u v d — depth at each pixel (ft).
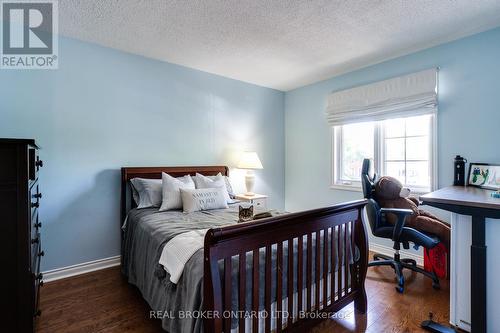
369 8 6.46
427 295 6.88
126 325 5.67
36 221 6.01
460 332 5.45
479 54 7.60
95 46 8.50
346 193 11.28
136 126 9.37
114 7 6.44
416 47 8.65
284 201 14.11
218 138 11.59
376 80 10.09
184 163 10.56
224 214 7.61
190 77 10.67
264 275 4.37
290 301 4.60
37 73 7.61
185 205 8.00
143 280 6.28
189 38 8.10
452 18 6.88
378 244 10.02
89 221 8.48
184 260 4.51
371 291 7.11
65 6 6.40
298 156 13.43
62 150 8.00
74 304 6.50
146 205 8.38
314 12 6.64
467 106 7.82
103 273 8.35
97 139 8.60
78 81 8.23
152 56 9.52
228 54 9.30
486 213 4.62
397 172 9.70
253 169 12.46
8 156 4.45
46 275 7.73
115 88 8.91
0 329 4.42
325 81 12.09
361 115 10.41
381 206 8.34
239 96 12.26
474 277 5.05
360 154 10.94
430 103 8.41
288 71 11.05
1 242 4.40
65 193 8.05
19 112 7.36
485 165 7.20
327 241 5.36
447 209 5.05
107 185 8.81
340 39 8.11
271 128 13.57
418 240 7.02
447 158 8.23
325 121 12.10
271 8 6.47
